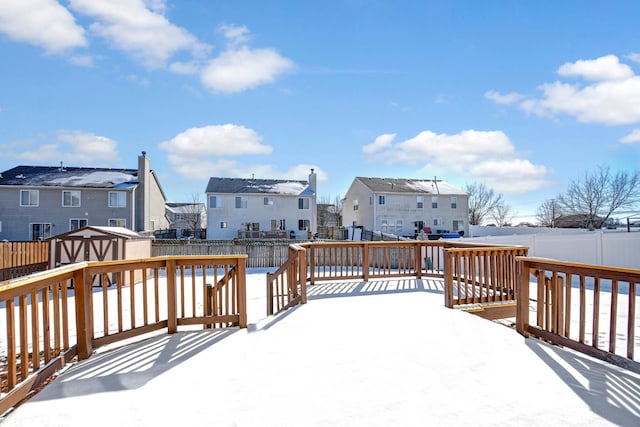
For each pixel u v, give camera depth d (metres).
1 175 23.72
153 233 26.02
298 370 2.85
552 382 2.66
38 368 2.57
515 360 3.08
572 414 2.22
